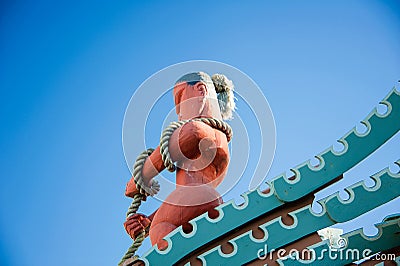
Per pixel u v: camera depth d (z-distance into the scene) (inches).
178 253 329.1
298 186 338.3
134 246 366.0
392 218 343.0
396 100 344.5
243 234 331.3
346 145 342.0
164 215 359.9
